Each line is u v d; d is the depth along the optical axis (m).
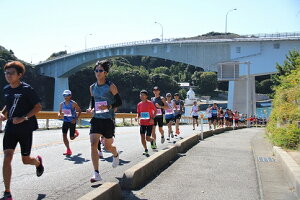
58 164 9.20
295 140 11.85
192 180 7.72
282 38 50.59
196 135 16.08
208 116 24.84
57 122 27.69
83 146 13.16
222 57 56.25
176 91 112.31
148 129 10.98
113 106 6.71
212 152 12.61
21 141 5.75
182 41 59.69
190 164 9.77
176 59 61.72
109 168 8.62
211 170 8.98
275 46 51.91
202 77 128.50
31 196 6.01
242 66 54.12
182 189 6.89
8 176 5.55
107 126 6.73
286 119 13.96
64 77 96.31
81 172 8.14
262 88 121.31
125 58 160.25
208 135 20.17
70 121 10.77
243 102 55.28
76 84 103.44
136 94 104.06
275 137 13.38
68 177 7.57
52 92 107.00
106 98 6.69
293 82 14.14
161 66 159.12
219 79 45.03
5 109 5.89
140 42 68.56
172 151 10.58
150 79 109.00
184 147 12.82
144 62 162.00
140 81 106.19
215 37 59.00
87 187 6.69
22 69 5.80
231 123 34.91
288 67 45.06
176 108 17.78
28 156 5.99
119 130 23.70
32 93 5.80
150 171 7.94
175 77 144.25
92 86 6.89
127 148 12.78
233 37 56.69
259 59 52.88
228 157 11.45
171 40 63.12
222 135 22.36
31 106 5.82
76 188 6.61
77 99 103.50
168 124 16.31
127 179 6.76
